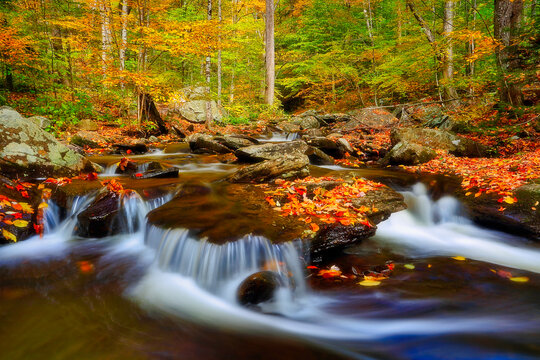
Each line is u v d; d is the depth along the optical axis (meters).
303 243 3.34
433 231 4.82
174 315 2.58
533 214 4.24
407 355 2.12
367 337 2.34
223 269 3.11
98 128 11.25
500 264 3.64
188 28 10.29
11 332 2.25
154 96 11.28
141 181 5.41
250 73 21.05
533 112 8.28
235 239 3.25
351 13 20.16
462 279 3.25
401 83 13.24
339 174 6.39
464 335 2.34
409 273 3.37
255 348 2.17
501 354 2.12
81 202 4.46
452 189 5.49
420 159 7.56
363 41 18.80
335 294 2.97
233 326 2.46
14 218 3.81
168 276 3.29
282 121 16.38
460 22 12.92
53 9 12.59
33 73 11.67
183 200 4.48
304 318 2.61
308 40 22.33
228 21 11.41
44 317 2.45
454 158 7.79
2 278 3.06
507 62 9.12
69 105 11.03
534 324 2.48
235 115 18.11
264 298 2.72
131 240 4.07
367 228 3.84
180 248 3.38
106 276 3.20
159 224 3.73
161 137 11.99
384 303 2.81
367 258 3.76
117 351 2.07
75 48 10.32
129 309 2.63
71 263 3.44
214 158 8.24
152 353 2.07
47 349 2.08
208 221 3.71
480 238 4.53
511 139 8.41
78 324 2.38
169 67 17.08
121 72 10.07
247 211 4.04
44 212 4.13
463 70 12.98
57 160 5.29
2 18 10.26
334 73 17.05
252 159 7.31
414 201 5.48
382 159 8.24
